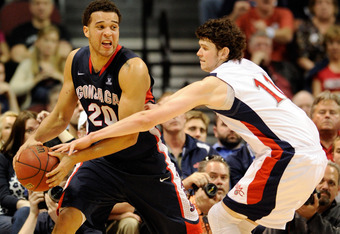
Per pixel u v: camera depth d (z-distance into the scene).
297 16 27.38
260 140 9.61
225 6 27.41
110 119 10.20
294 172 9.39
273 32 25.91
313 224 12.16
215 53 10.06
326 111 15.84
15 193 14.05
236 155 15.39
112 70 9.83
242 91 9.52
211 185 12.43
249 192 9.66
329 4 26.77
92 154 9.31
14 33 26.31
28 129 14.20
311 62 26.02
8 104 24.06
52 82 25.08
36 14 26.56
